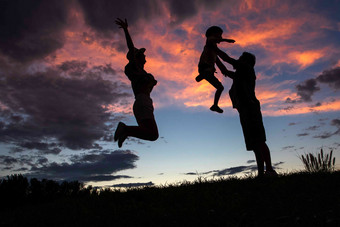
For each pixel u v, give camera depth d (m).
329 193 4.64
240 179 6.50
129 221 4.13
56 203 6.29
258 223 3.67
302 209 3.98
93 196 6.37
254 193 5.12
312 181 5.50
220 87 6.27
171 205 4.98
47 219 4.70
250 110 6.33
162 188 6.51
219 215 4.05
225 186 5.98
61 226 4.27
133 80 5.43
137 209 4.81
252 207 4.32
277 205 4.27
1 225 4.62
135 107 5.25
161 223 3.98
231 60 6.38
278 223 3.62
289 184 5.43
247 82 6.40
